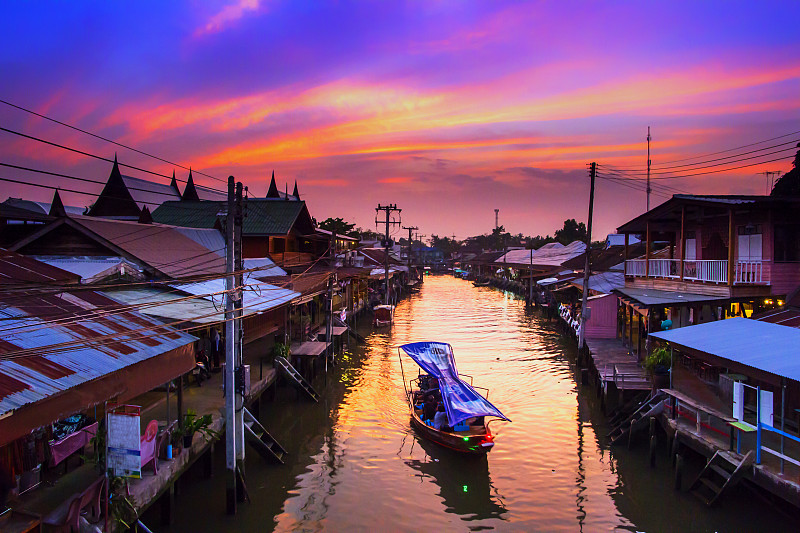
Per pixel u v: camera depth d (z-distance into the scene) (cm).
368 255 7219
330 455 1784
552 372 2916
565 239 11275
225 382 1362
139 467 1038
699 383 1977
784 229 2047
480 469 1673
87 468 1180
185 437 1347
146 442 1136
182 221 3703
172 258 2186
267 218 3675
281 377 2455
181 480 1488
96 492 980
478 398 1925
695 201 2194
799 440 1179
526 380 2739
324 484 1573
